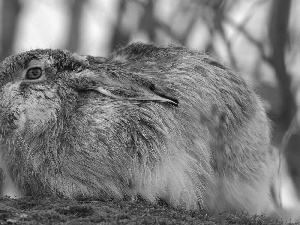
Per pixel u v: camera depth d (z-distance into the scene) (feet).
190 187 44.83
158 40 67.97
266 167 49.14
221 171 46.34
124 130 44.21
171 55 48.29
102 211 39.29
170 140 44.62
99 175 43.91
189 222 39.58
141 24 69.82
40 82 45.16
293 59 70.69
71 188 44.11
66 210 38.99
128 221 37.83
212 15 68.39
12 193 46.14
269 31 70.85
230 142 47.11
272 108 68.49
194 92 46.52
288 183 66.85
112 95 44.75
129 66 47.67
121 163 43.91
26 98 44.96
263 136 49.19
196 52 49.44
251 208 48.03
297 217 51.88
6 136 45.01
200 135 45.80
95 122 44.24
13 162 45.06
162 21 70.54
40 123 44.62
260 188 48.39
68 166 44.01
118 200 43.29
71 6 73.31
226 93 47.80
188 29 69.26
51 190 44.34
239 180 47.24
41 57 45.68
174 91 46.21
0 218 37.22
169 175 44.24
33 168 44.42
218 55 63.46
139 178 44.01
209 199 45.65
